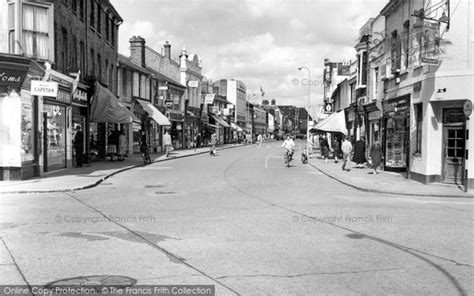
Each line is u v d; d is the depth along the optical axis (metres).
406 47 23.50
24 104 18.38
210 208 12.51
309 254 7.75
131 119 29.72
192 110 62.22
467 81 18.50
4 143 18.00
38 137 19.75
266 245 8.31
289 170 27.30
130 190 16.56
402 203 14.49
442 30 19.03
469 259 7.61
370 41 32.31
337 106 49.62
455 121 19.47
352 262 7.31
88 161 26.67
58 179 18.86
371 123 31.69
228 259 7.34
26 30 18.86
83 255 7.51
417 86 21.05
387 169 25.97
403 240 8.95
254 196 15.15
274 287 6.02
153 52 54.59
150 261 7.18
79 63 25.97
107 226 9.89
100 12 31.20
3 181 17.88
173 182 19.39
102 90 28.22
